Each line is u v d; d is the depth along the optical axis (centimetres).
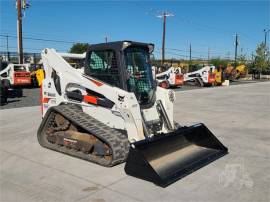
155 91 688
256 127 962
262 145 753
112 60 650
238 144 759
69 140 661
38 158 638
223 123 1023
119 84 638
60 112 678
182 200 462
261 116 1165
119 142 584
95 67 679
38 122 1001
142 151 539
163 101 683
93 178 535
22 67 2177
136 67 665
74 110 681
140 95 657
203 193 486
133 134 596
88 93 677
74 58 799
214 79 2881
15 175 552
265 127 962
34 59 2934
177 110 1302
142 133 604
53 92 743
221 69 3147
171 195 477
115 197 469
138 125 598
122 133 621
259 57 5503
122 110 602
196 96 1897
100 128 615
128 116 596
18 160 628
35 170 574
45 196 472
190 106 1429
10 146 725
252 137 832
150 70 697
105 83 644
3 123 988
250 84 3347
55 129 709
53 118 720
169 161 575
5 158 641
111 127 637
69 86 710
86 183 516
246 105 1480
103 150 596
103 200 459
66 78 709
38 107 1320
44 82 759
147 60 696
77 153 642
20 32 2739
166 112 680
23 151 686
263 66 5384
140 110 627
